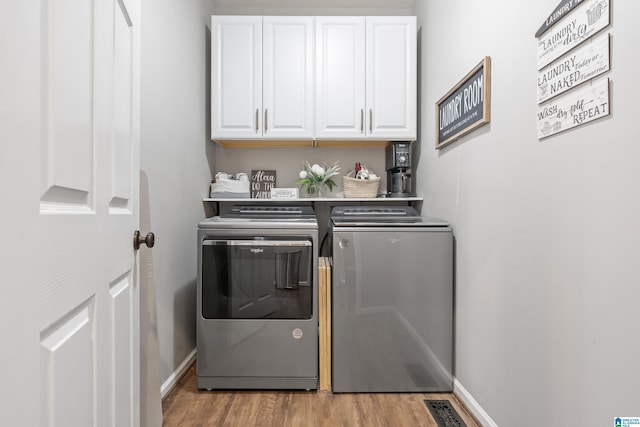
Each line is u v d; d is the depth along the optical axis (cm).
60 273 64
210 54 278
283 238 205
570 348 113
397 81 265
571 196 113
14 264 51
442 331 201
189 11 231
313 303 204
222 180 272
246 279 204
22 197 53
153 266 178
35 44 56
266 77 263
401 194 273
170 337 201
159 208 187
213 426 170
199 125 252
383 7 301
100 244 83
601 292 101
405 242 201
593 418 104
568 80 113
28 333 54
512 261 145
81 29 73
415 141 286
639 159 89
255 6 300
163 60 192
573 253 112
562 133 117
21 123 52
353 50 265
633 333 91
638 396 89
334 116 265
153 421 161
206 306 203
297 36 264
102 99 84
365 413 182
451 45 210
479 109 171
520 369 140
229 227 205
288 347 204
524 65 137
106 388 87
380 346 200
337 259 200
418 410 185
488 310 165
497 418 157
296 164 304
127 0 103
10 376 50
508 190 148
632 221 91
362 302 200
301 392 203
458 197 199
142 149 167
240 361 202
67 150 67
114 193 93
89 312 78
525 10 136
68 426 67
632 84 91
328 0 292
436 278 202
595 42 102
